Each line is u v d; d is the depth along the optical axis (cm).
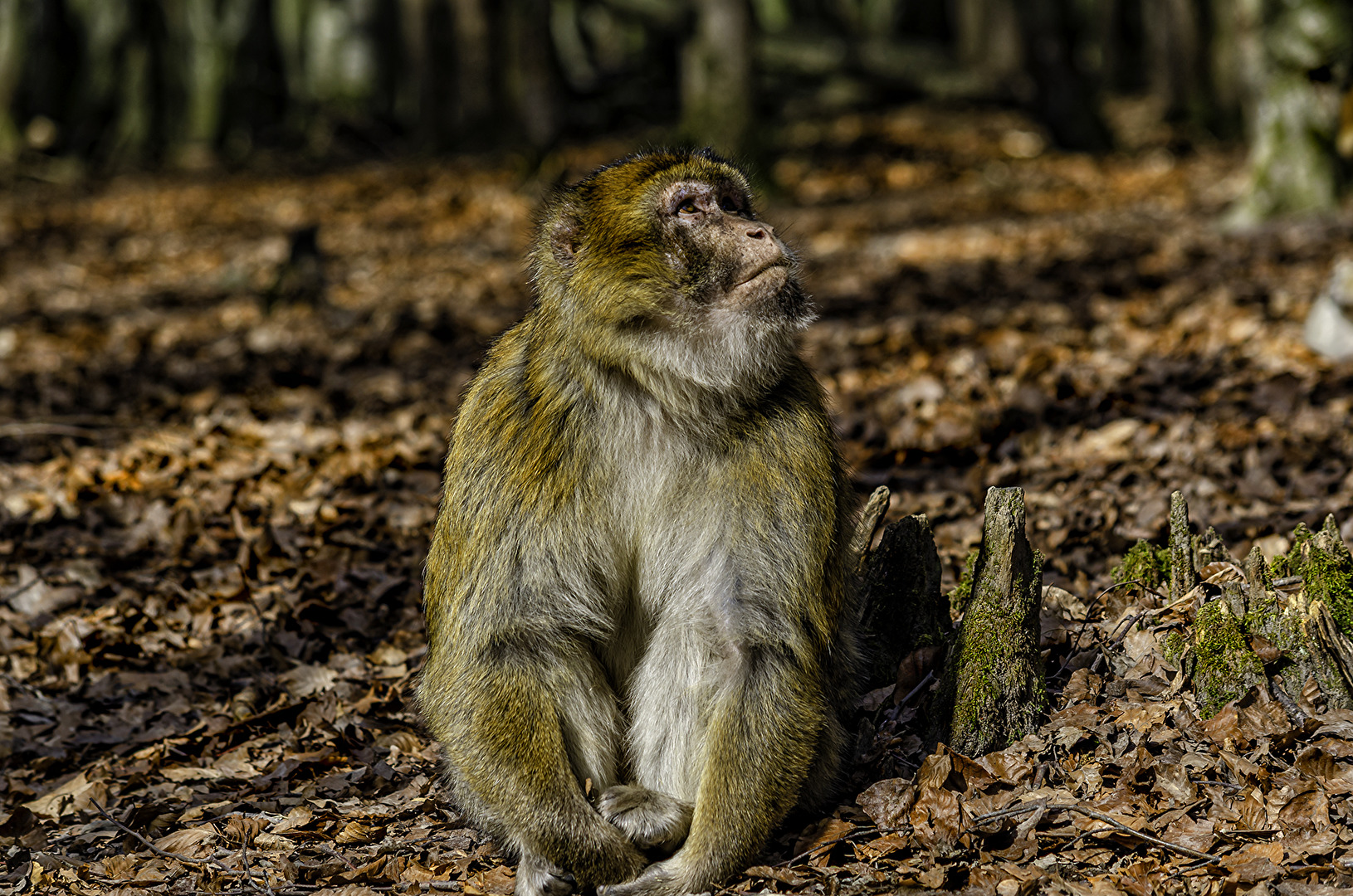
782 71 3784
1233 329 1368
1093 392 1216
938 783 578
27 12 4197
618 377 564
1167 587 696
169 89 4584
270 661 851
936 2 5284
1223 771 577
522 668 550
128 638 889
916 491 1058
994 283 1867
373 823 643
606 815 547
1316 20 1917
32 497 1169
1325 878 507
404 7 5306
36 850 646
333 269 2492
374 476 1180
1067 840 549
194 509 1091
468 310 1973
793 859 562
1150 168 3073
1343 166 1977
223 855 623
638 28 5378
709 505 555
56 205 3519
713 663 556
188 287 2339
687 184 562
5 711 809
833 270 2145
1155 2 4225
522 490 552
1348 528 860
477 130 4181
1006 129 3853
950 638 674
